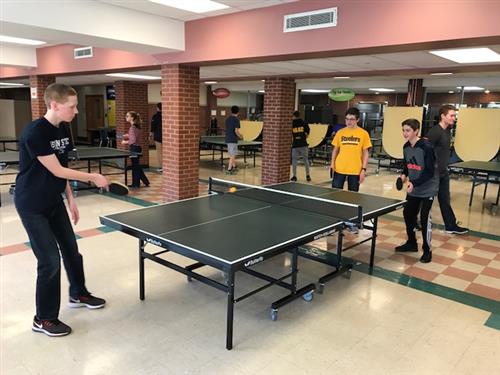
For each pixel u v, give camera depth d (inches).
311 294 125.4
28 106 619.8
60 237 110.2
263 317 116.0
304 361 95.8
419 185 156.9
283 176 317.4
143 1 177.3
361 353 99.8
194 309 119.3
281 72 298.5
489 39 131.0
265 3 175.2
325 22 161.6
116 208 238.1
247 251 91.5
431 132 188.9
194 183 244.7
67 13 171.3
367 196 163.0
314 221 119.3
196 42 211.9
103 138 526.9
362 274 149.0
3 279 135.2
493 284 142.9
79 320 111.1
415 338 107.4
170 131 235.5
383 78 451.2
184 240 98.6
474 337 108.9
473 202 279.7
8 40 271.9
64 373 89.0
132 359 94.7
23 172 96.7
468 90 554.3
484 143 319.0
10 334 103.1
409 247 173.0
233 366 93.2
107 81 468.1
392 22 144.6
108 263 151.8
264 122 318.0
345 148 190.7
